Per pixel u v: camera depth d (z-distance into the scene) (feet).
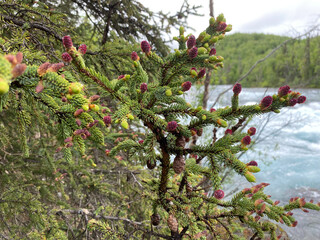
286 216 4.49
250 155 34.22
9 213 8.12
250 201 4.38
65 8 12.52
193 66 3.90
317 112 56.24
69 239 10.22
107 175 12.64
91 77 3.04
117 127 11.44
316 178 36.11
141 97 3.43
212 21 4.22
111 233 5.98
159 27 13.56
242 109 3.43
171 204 4.88
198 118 3.59
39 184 9.67
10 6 6.88
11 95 3.34
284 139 48.55
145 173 10.84
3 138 7.21
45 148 9.30
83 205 12.57
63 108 2.73
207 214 4.76
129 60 8.76
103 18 12.49
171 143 3.69
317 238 23.71
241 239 4.62
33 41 6.96
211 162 3.45
